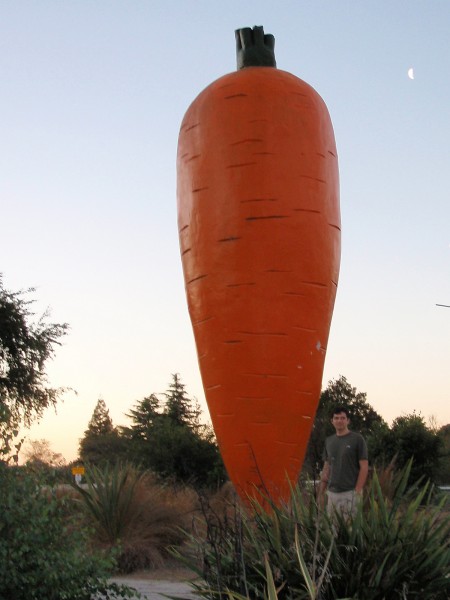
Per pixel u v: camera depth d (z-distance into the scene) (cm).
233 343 585
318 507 483
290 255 590
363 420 2939
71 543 559
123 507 1064
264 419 580
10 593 512
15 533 512
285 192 598
